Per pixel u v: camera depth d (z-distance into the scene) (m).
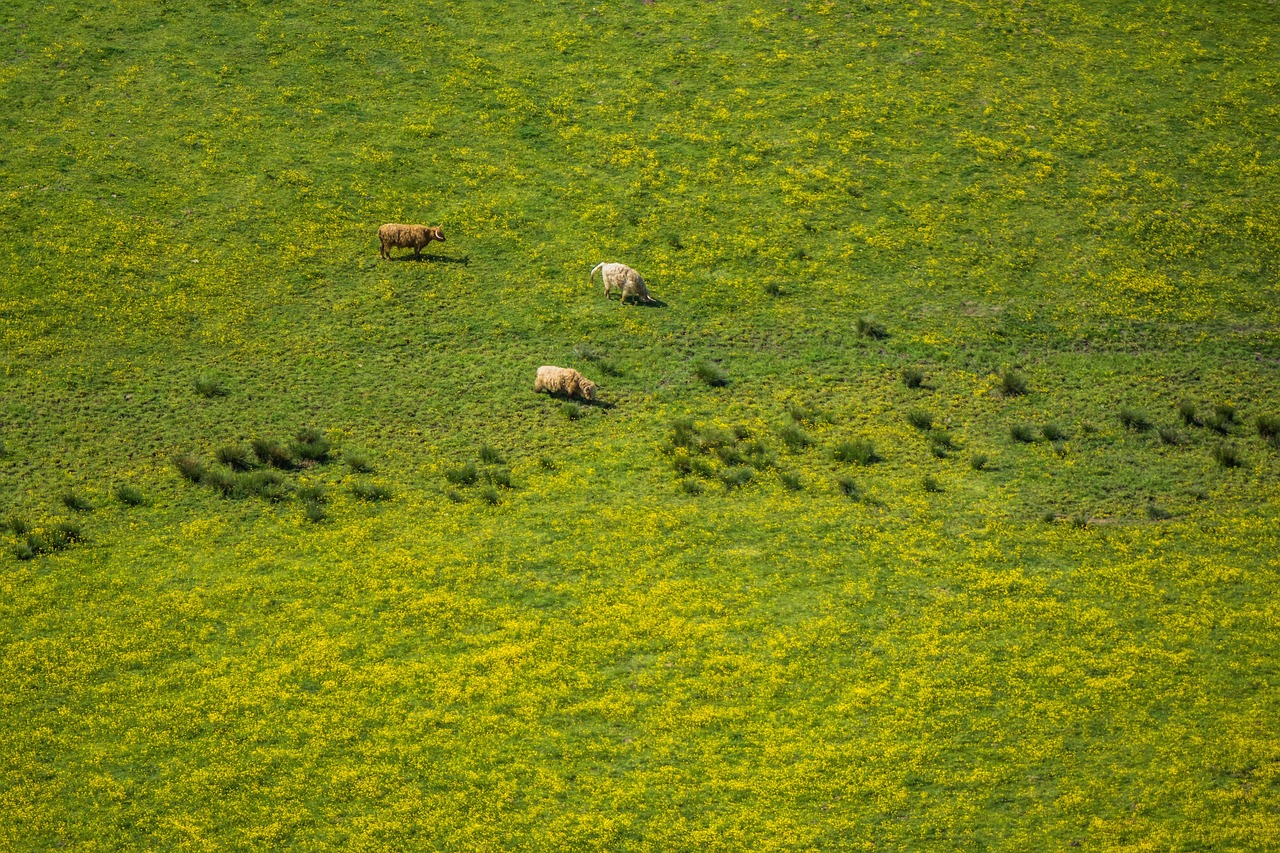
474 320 73.94
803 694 48.53
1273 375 70.69
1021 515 59.38
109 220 79.25
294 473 61.91
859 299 77.12
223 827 42.53
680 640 51.31
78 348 69.69
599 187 85.56
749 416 67.19
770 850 41.47
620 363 71.25
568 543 57.41
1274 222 83.50
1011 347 73.19
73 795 43.59
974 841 41.84
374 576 55.00
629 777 44.66
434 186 84.75
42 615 51.94
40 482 60.06
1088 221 83.81
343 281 76.50
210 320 72.69
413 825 42.66
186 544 56.78
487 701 48.16
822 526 58.66
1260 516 59.09
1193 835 41.66
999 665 49.84
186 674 49.25
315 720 47.12
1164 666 49.56
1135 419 66.44
